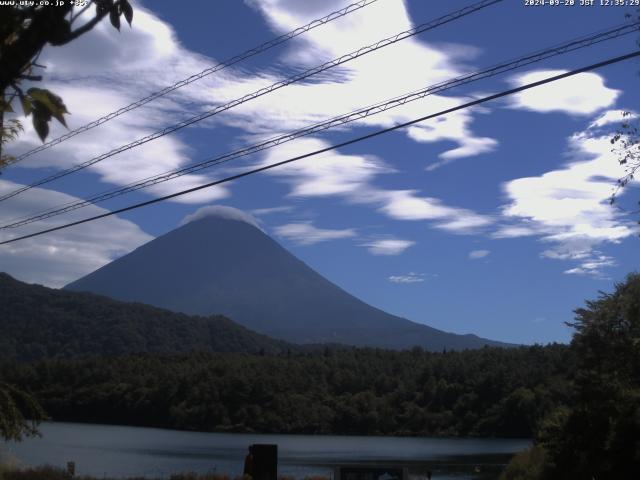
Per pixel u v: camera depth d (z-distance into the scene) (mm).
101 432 150000
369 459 106375
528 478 38406
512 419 152250
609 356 36219
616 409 34781
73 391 176125
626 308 35812
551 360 163250
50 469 43500
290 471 83125
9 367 180125
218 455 108000
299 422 168375
